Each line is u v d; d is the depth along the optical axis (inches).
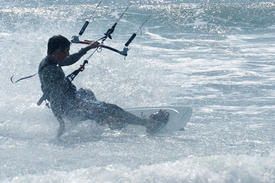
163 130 787.4
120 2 4156.0
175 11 3186.5
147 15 3058.6
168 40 2342.5
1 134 730.8
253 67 1556.3
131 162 553.3
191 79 1344.7
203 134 769.6
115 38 2356.1
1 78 1127.6
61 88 753.0
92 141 706.8
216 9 3171.8
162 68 1483.8
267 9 3216.0
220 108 1005.2
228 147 662.5
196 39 2405.3
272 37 2466.8
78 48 1469.0
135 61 1419.8
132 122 775.7
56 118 773.9
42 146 663.8
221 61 1701.5
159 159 574.9
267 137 740.0
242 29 2728.8
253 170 454.0
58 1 4210.1
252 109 992.9
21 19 2960.1
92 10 3390.7
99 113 769.6
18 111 871.1
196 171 445.7
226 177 441.1
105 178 428.5
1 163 548.4
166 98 1089.4
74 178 426.9
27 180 424.8
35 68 1237.1
